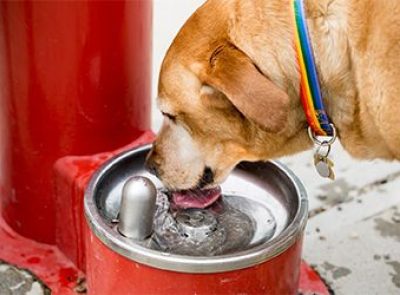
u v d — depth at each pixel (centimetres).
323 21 233
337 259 313
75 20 271
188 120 248
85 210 246
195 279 229
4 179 308
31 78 279
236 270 229
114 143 296
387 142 248
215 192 266
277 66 233
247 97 219
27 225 307
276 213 265
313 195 345
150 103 308
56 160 291
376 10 233
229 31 238
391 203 342
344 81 239
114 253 234
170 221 256
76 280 294
